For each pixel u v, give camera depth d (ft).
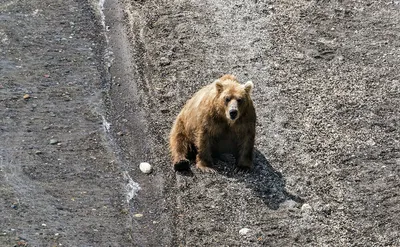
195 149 67.36
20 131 71.20
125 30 89.51
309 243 58.34
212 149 66.74
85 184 65.00
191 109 65.82
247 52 83.61
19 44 85.15
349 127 72.13
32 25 88.99
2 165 66.33
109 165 67.67
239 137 64.80
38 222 59.88
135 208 62.75
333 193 63.72
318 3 93.09
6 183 64.13
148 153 69.67
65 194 63.41
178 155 66.23
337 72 80.48
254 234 58.95
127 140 71.46
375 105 75.41
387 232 59.57
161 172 67.00
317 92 77.20
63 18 91.09
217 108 63.31
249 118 63.98
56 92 77.66
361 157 68.13
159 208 62.80
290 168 66.54
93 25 90.22
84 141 70.69
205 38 86.07
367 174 65.98
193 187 64.08
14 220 59.88
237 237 58.80
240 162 65.62
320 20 89.76
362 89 77.82
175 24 88.99
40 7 92.84
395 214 61.41
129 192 64.49
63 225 59.77
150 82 79.92
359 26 88.79
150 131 72.54
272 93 76.79
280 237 58.85
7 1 93.40
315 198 63.05
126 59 84.28
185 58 82.84
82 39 87.30
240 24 88.58
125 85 79.92
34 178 65.05
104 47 86.28
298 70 80.64
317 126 72.13
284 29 87.86
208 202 62.39
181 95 77.00
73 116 74.23
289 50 84.12
